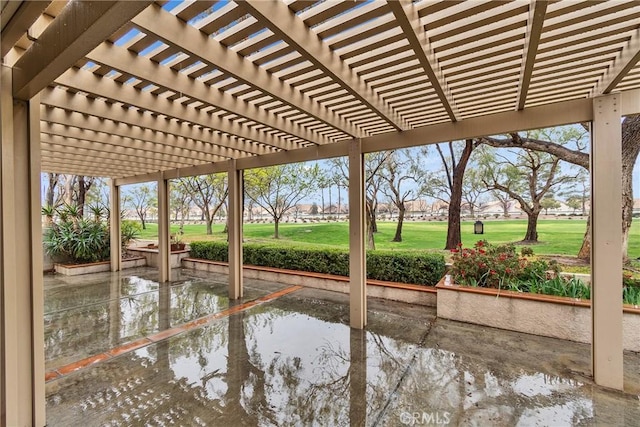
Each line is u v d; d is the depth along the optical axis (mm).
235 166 5047
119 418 2090
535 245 7105
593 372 2516
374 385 2486
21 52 1885
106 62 1838
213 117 3244
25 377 2014
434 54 2027
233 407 2207
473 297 3809
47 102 2441
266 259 6629
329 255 5828
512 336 3422
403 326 3764
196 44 1755
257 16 1478
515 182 7410
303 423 2037
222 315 4242
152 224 15180
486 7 1609
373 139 3650
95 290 5633
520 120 2828
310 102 2785
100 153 4613
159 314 4293
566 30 1771
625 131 4707
